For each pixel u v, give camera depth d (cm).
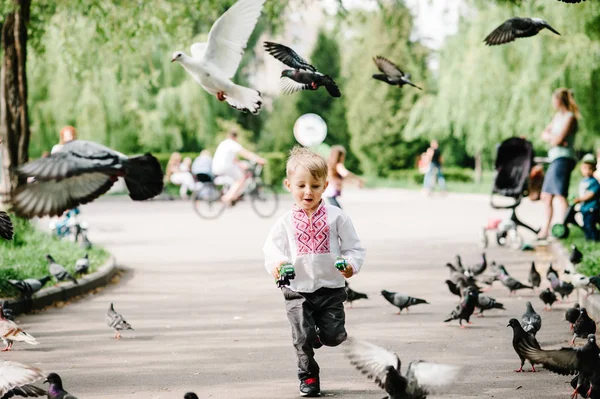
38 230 1964
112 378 780
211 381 764
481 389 718
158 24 2138
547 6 2934
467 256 1805
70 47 2220
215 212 3466
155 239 2323
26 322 1097
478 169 5203
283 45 682
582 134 3369
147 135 4428
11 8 1842
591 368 598
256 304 1233
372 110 6141
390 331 1005
